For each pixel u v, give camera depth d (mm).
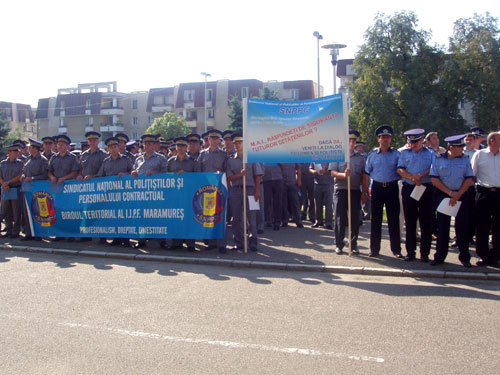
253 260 8367
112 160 10188
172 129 59938
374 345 4629
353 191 8898
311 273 7734
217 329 5094
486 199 7684
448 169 7695
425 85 37656
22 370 4129
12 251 10000
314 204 13227
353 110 39094
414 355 4391
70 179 10570
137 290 6676
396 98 37875
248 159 8906
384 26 38844
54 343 4742
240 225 9336
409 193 8102
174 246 9562
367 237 10867
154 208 9578
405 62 38312
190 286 6887
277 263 8102
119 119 73188
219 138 9508
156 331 5051
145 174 9625
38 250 9797
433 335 4883
